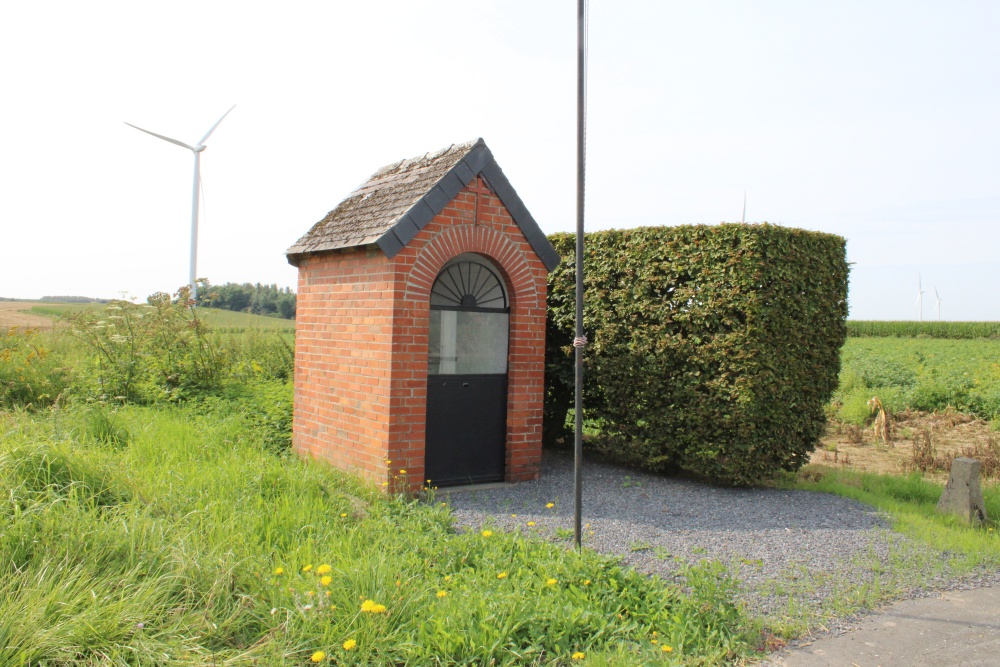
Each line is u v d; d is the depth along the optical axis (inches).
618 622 183.5
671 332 339.6
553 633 170.1
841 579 227.1
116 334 478.0
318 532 220.1
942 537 275.4
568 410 425.7
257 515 226.4
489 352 332.8
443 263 305.6
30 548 172.6
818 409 347.3
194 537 192.7
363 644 154.9
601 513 282.0
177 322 506.3
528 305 334.6
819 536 266.7
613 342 361.1
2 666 132.5
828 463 439.2
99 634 144.8
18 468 216.1
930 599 218.1
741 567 230.8
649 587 199.8
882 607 210.1
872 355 1074.1
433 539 229.9
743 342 313.0
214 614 161.8
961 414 629.3
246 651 150.3
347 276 323.9
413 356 297.6
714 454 327.0
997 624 201.5
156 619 155.3
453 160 309.3
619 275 364.5
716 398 322.7
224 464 280.4
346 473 311.1
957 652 183.3
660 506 295.9
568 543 241.3
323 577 172.2
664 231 340.8
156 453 300.5
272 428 386.9
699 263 326.6
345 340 324.5
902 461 438.9
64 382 456.8
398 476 294.5
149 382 456.4
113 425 333.1
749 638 182.4
